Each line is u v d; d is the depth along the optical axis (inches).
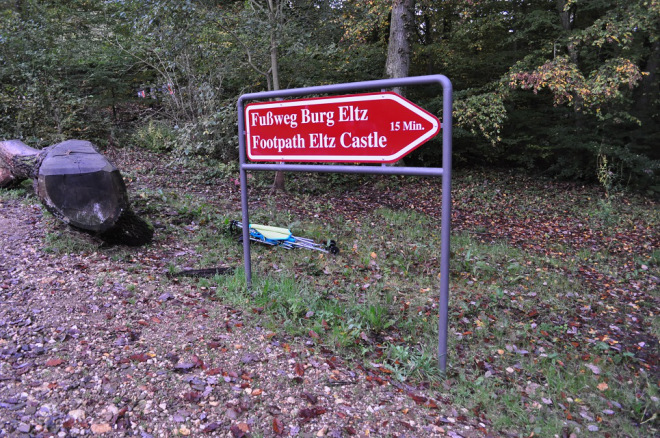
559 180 510.3
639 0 349.7
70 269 147.3
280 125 135.2
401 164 477.1
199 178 358.6
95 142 417.7
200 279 155.2
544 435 96.2
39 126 388.2
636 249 293.9
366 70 478.3
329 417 89.7
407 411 95.7
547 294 196.7
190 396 90.2
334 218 297.6
